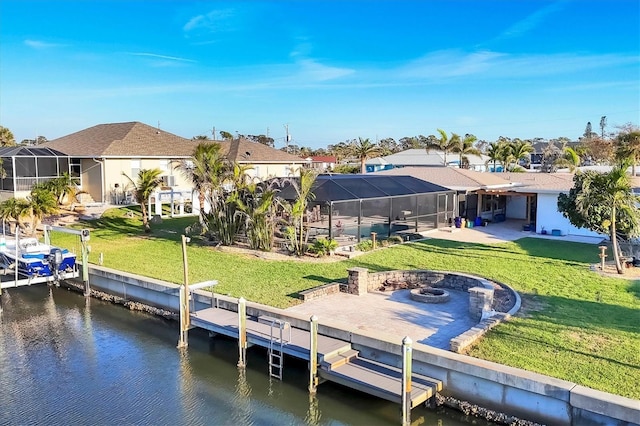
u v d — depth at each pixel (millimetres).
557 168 63688
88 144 38219
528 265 19344
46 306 18516
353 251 22359
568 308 13766
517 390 9625
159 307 17469
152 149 38250
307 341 12391
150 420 10578
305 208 22531
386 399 10586
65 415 10812
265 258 21375
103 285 19609
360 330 12312
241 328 12719
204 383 12203
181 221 32125
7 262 20906
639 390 9039
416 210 27609
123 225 30297
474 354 10742
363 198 24141
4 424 10469
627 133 39406
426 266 19453
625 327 12219
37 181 34406
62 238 26500
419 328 13023
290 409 10938
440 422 10172
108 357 13844
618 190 17766
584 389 8984
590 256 21031
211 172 24625
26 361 13617
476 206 32969
